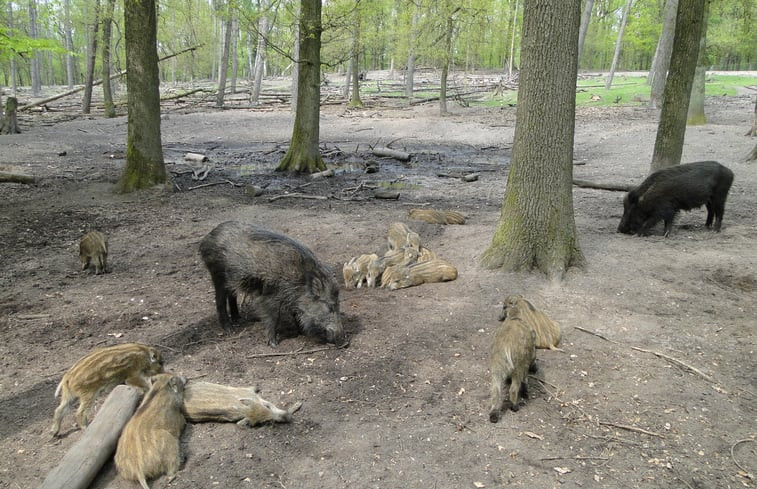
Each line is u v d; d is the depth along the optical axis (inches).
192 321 229.1
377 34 1102.4
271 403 164.2
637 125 894.4
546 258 265.3
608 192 502.6
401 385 178.4
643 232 338.6
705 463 141.3
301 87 614.5
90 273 286.8
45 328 219.9
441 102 1155.3
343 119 1136.2
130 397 156.3
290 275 201.3
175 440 142.2
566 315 228.8
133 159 478.0
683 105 411.2
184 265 301.9
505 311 205.2
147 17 453.1
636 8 1669.5
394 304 246.4
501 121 1076.5
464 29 1099.9
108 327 222.1
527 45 252.7
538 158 259.0
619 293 247.8
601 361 192.1
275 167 651.5
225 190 512.7
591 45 2209.6
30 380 181.2
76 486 128.1
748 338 207.5
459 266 287.4
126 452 135.6
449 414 162.7
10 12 1147.3
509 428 155.7
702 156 617.9
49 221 382.3
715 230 344.2
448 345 205.0
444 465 140.6
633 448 147.5
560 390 174.9
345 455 144.5
